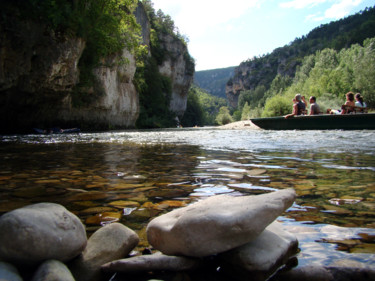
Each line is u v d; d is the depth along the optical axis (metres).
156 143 6.85
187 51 75.44
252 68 180.25
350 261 1.00
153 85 44.69
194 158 3.89
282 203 1.08
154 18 65.12
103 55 20.25
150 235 1.15
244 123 21.42
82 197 1.90
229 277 0.96
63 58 14.52
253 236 1.01
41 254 0.92
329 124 11.02
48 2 13.33
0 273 0.81
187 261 1.00
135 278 0.96
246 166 3.11
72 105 18.23
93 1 18.69
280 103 26.91
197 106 84.62
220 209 1.06
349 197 1.80
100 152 4.84
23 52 12.73
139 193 2.00
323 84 37.41
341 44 99.00
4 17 11.78
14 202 1.78
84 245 1.06
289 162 3.37
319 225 1.34
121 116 27.48
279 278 0.94
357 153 4.19
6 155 4.44
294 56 154.50
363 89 34.41
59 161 3.71
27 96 13.97
